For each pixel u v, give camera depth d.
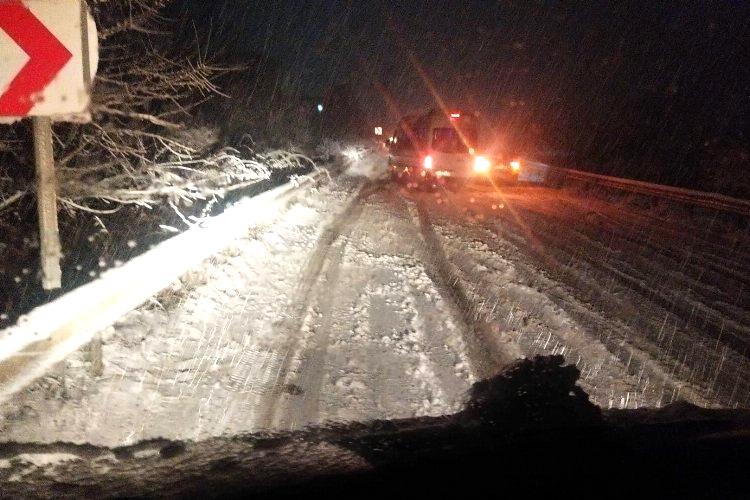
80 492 3.61
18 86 5.16
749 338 8.59
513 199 25.08
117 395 5.64
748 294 11.15
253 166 13.59
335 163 33.25
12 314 7.55
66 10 5.18
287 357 6.84
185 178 11.32
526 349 7.47
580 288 10.63
